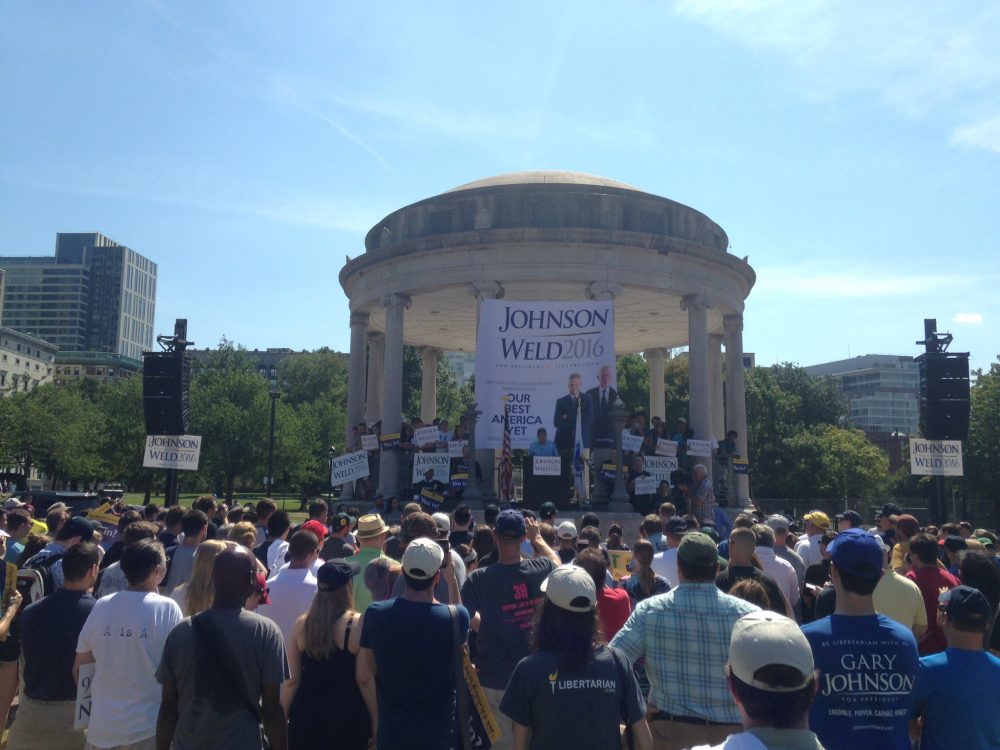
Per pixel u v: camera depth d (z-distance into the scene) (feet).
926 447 88.53
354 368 129.18
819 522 48.80
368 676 24.31
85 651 25.31
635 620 23.38
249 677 21.88
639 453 101.45
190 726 21.53
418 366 311.27
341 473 102.53
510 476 98.37
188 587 28.94
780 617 14.56
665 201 116.78
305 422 288.71
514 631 28.78
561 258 110.01
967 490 232.53
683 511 99.86
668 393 269.64
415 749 22.61
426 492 97.14
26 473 326.65
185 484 276.00
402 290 116.78
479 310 101.30
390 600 24.29
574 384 97.45
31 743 27.50
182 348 86.84
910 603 29.43
